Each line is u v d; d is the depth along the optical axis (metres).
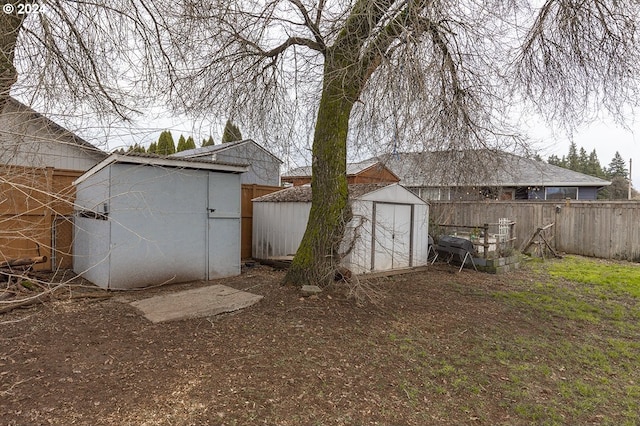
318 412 2.55
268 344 3.61
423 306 5.30
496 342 4.09
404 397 2.85
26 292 4.75
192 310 4.36
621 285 7.09
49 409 2.38
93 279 5.80
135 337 3.61
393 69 4.28
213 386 2.79
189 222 6.23
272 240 8.48
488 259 8.28
